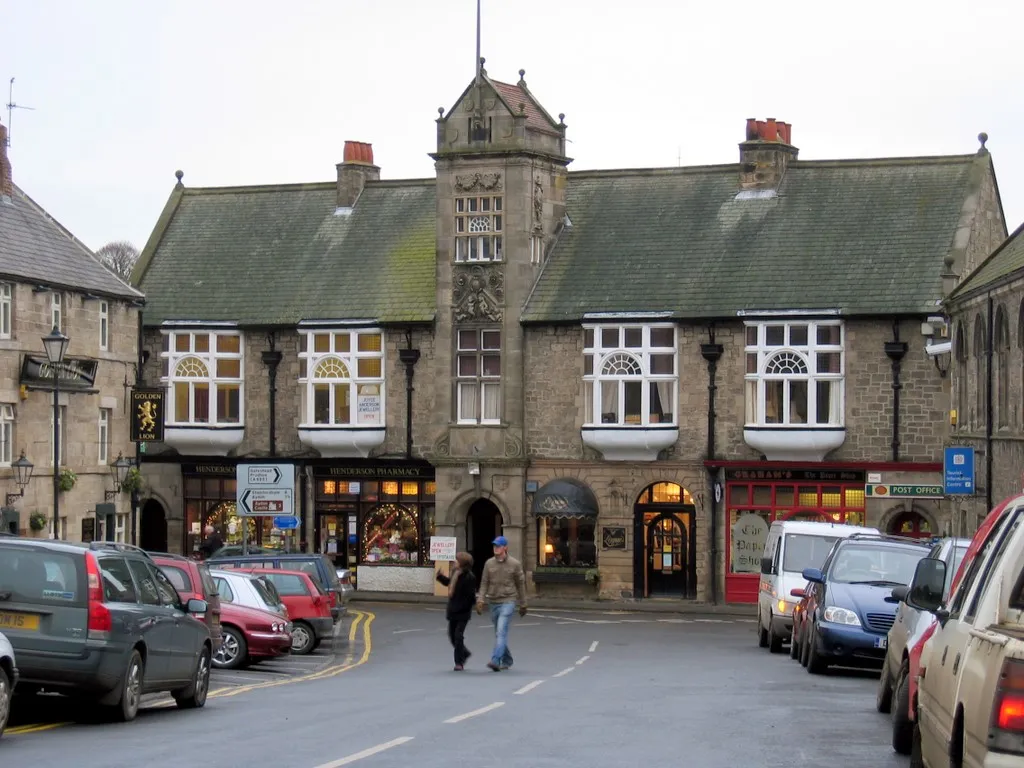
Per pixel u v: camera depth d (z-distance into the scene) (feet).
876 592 85.81
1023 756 29.19
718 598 164.86
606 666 96.37
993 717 29.73
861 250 165.78
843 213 170.30
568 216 179.63
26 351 139.03
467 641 126.31
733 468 164.14
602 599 168.45
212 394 182.39
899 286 161.17
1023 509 35.40
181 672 66.90
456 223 174.40
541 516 170.40
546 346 171.53
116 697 60.03
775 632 107.55
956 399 147.74
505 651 92.84
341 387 179.11
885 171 172.76
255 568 117.08
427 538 178.09
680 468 166.09
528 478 171.83
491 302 172.45
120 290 156.66
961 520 145.07
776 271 166.40
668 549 167.84
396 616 154.51
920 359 159.12
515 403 171.83
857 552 88.79
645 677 85.56
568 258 175.32
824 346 161.38
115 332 157.07
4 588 59.21
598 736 54.39
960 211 166.30
